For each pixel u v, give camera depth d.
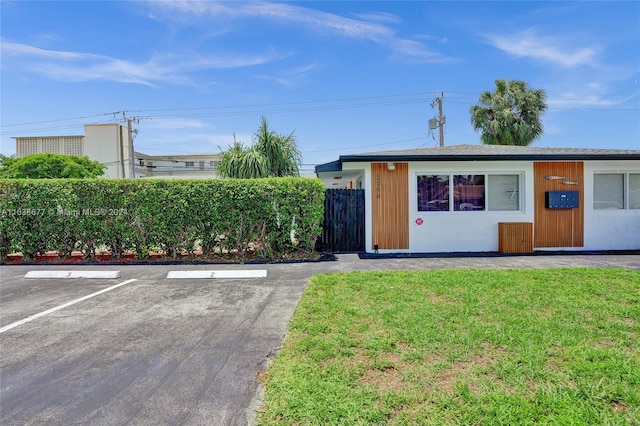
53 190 8.46
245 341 3.65
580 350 3.18
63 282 6.42
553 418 2.25
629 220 9.72
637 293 4.94
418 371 2.89
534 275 6.10
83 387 2.79
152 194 8.49
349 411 2.36
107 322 4.29
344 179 14.22
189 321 4.29
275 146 13.65
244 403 2.53
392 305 4.56
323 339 3.53
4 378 2.95
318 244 9.70
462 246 9.65
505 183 9.80
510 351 3.20
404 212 9.64
